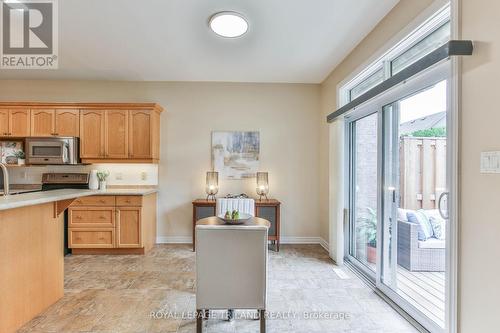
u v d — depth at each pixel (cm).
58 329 212
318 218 453
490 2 147
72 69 397
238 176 450
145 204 399
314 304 251
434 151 209
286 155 454
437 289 222
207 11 255
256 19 267
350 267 343
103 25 279
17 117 408
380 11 252
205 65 382
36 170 439
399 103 253
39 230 233
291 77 428
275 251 409
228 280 197
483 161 152
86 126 411
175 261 365
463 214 166
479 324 155
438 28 210
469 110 161
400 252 254
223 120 453
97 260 368
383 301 257
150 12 257
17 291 211
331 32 290
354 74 325
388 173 267
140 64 379
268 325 218
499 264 143
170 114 450
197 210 409
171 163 449
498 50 143
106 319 226
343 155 363
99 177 420
